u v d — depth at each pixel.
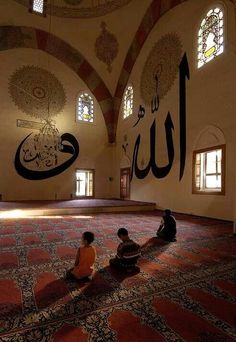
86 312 1.97
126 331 1.72
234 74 6.67
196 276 2.78
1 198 11.23
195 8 8.34
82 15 11.48
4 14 10.68
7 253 3.57
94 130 13.82
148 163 10.62
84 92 13.69
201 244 4.23
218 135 7.08
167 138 9.40
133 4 10.67
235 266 3.13
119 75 13.33
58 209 8.02
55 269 2.94
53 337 1.64
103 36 12.23
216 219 7.02
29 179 11.87
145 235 4.88
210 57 7.63
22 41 11.90
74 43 12.38
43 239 4.43
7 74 11.70
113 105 13.97
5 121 11.50
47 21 11.42
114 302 2.14
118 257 2.95
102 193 13.88
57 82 12.91
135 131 11.85
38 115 12.29
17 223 6.16
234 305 2.12
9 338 1.62
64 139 12.91
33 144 12.07
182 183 8.49
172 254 3.65
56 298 2.20
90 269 2.63
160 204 9.62
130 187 12.12
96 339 1.62
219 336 1.67
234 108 6.61
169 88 9.41
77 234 4.86
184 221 6.70
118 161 13.58
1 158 11.30
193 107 8.12
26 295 2.25
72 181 12.97
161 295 2.29
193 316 1.93
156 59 10.36
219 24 7.37
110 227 5.68
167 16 9.74
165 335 1.68
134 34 11.60
